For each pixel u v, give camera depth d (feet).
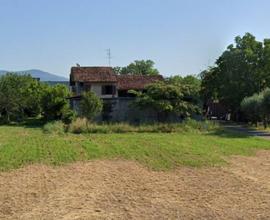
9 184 56.49
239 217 42.16
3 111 201.26
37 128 156.76
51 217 41.73
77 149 90.43
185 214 43.04
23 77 220.84
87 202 47.42
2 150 88.12
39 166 70.23
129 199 48.88
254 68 196.75
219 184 57.21
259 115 160.56
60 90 184.14
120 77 245.86
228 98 202.59
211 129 143.84
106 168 68.95
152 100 153.07
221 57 204.74
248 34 199.52
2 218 41.39
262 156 83.51
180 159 77.71
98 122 150.82
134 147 94.43
